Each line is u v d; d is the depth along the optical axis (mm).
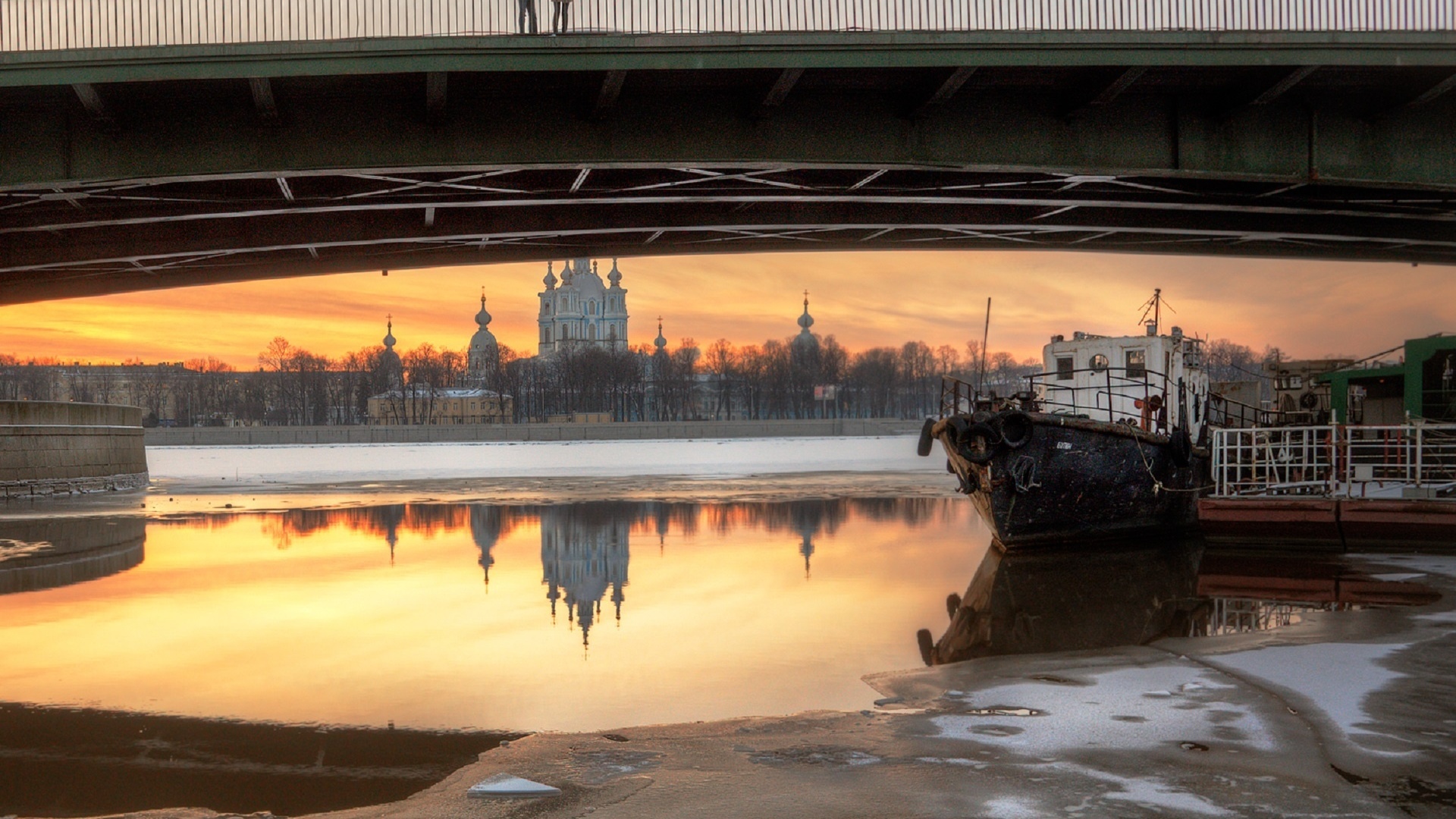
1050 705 11633
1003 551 26406
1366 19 26297
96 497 48781
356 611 19500
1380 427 26734
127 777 10242
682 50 24703
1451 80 26953
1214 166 28828
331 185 31312
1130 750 9930
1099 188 33969
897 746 10211
